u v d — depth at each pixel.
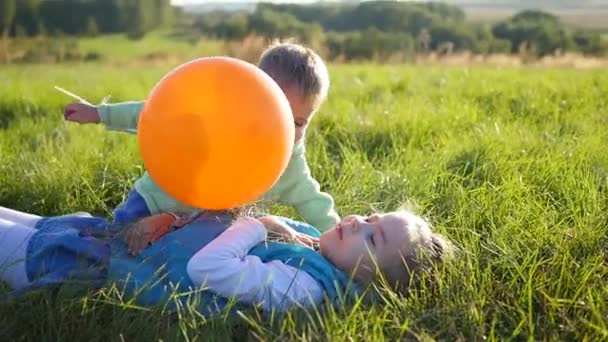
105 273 2.61
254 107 2.18
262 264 2.53
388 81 9.39
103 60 21.27
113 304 2.41
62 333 2.37
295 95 2.82
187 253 2.58
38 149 4.89
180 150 2.15
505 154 4.45
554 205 3.55
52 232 2.72
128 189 3.92
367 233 2.62
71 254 2.66
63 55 21.92
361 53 19.75
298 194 3.16
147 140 2.21
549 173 3.94
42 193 3.89
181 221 2.77
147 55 22.08
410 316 2.39
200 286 2.48
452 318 2.35
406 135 5.27
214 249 2.50
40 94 8.21
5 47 22.28
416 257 2.62
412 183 3.91
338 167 4.33
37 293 2.47
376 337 2.23
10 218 2.87
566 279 2.66
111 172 4.17
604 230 3.11
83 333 2.36
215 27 26.66
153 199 2.93
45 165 4.33
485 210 3.44
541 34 21.95
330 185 3.96
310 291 2.52
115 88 9.31
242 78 2.21
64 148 4.92
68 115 2.98
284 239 2.78
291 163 3.11
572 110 6.30
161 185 2.29
